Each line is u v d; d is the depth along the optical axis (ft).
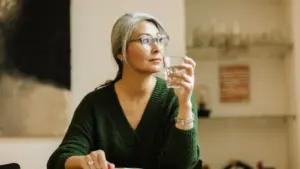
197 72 10.19
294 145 9.55
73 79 9.32
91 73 9.32
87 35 9.39
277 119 10.02
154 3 9.37
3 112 9.17
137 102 4.48
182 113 3.94
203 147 10.04
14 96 9.20
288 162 9.95
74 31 9.41
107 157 4.36
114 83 4.69
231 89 10.16
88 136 4.39
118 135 4.35
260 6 10.29
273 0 10.30
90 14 9.43
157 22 4.31
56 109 9.21
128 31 4.17
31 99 9.20
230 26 9.93
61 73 9.25
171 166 4.11
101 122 4.43
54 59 9.27
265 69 10.19
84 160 3.74
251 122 10.06
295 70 9.48
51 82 9.23
